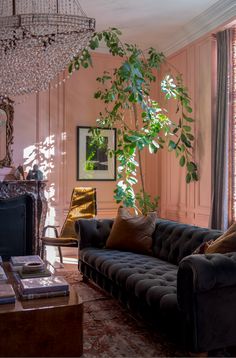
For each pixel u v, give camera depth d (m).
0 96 4.75
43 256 4.78
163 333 2.36
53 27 3.33
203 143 4.62
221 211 4.17
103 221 4.06
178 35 4.96
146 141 4.58
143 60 5.46
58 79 5.17
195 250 2.88
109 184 5.48
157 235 3.60
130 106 5.10
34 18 3.23
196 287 2.09
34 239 4.79
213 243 2.57
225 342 2.18
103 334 2.60
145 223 3.70
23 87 3.94
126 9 4.23
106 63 5.47
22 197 4.80
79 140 5.31
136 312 2.69
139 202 5.04
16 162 4.96
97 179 5.41
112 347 2.40
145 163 5.70
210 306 2.15
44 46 3.51
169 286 2.47
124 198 4.90
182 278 2.15
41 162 5.10
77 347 2.16
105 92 5.20
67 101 5.25
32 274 2.61
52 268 4.48
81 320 2.18
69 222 4.71
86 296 3.44
